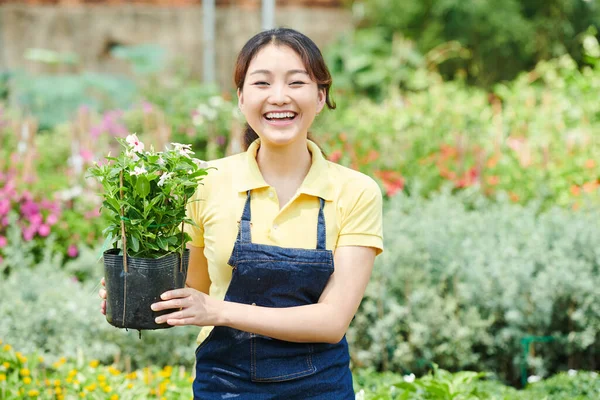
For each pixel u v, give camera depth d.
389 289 4.07
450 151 6.38
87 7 10.47
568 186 5.98
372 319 4.06
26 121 6.65
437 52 10.57
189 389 3.36
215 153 6.92
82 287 4.73
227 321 1.90
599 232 4.30
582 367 4.11
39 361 3.62
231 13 10.59
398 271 4.02
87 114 7.18
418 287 4.02
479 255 4.16
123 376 3.53
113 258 1.89
